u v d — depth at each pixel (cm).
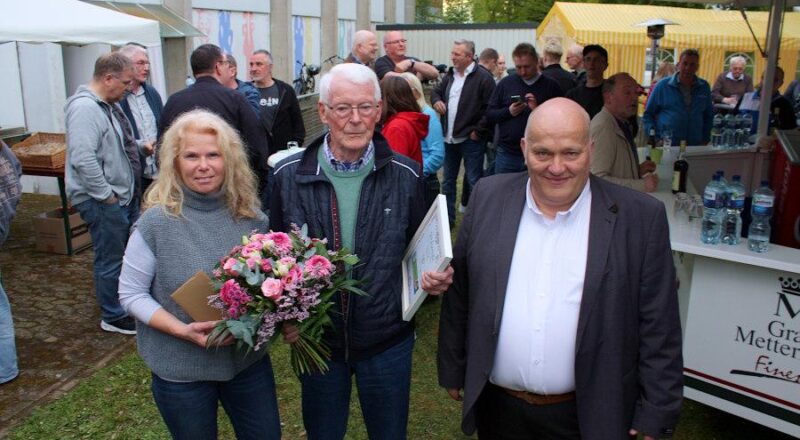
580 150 176
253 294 189
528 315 188
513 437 203
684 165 381
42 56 740
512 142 590
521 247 191
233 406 221
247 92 539
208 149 199
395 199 217
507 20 2614
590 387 183
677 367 185
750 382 281
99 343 408
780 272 265
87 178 387
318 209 214
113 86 403
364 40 559
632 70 1338
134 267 202
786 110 606
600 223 182
